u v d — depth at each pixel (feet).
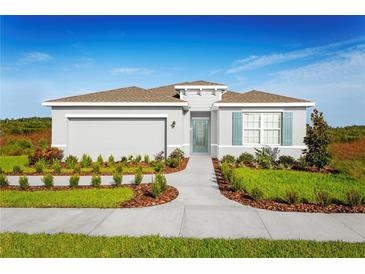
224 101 58.08
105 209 25.66
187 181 38.06
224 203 27.91
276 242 18.33
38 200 27.68
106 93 63.00
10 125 133.28
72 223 22.00
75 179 33.45
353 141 109.09
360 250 17.30
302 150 54.90
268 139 58.13
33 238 18.80
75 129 57.47
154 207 26.30
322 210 25.62
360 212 25.16
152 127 57.57
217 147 59.93
